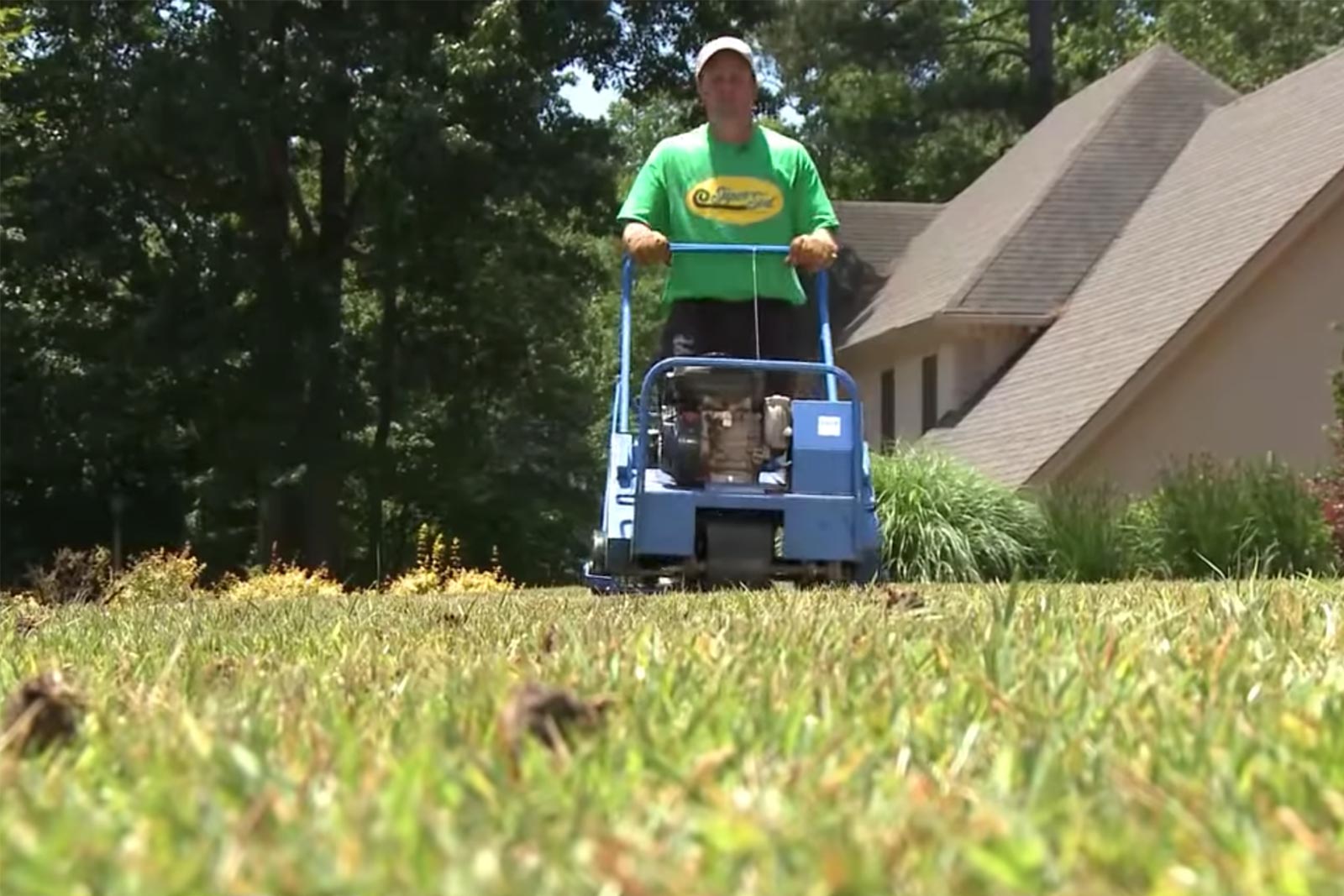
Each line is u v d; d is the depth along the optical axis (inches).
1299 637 117.6
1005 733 71.9
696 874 45.6
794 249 280.1
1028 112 1262.3
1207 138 781.9
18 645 152.6
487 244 868.0
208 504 928.3
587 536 1056.2
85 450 928.9
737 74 286.7
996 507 552.1
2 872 46.1
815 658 100.1
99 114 825.5
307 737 70.5
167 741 68.2
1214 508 532.4
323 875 44.5
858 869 44.2
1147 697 80.7
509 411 992.9
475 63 792.9
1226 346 633.6
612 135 862.5
